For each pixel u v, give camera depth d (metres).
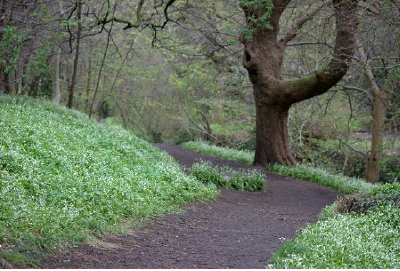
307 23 31.38
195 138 46.47
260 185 21.14
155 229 11.61
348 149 34.28
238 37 27.48
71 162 13.41
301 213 16.67
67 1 26.42
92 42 36.66
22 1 22.64
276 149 27.38
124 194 12.57
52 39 23.61
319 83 25.02
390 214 12.27
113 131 22.92
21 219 8.71
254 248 10.51
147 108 50.19
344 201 14.84
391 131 32.34
